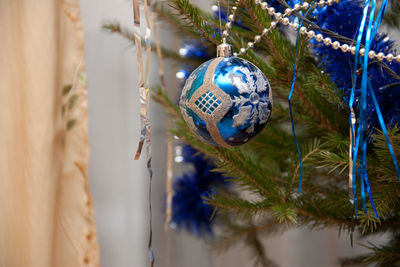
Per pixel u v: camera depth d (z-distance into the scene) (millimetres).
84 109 708
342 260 732
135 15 574
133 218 949
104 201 925
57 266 716
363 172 540
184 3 600
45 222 694
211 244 811
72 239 714
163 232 975
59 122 705
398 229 653
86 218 714
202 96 539
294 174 618
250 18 605
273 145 699
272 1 608
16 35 685
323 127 647
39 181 688
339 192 672
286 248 1016
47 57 681
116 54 894
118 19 827
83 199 713
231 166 631
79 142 709
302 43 587
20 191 706
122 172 931
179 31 698
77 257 713
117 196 933
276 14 568
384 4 540
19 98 695
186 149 783
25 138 692
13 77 692
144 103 577
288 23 565
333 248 993
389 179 580
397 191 585
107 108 905
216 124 540
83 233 714
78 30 697
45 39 678
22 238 706
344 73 592
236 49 631
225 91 534
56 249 715
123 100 915
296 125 712
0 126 697
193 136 653
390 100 573
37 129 686
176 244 1011
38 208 690
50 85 687
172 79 912
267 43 589
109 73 895
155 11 677
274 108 663
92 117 895
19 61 687
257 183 636
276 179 685
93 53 869
